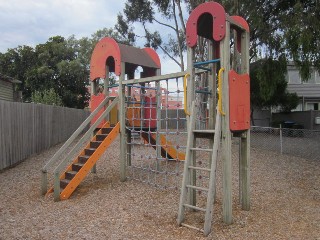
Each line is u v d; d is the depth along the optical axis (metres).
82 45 35.19
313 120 20.62
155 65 9.70
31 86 31.97
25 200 6.96
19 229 5.16
